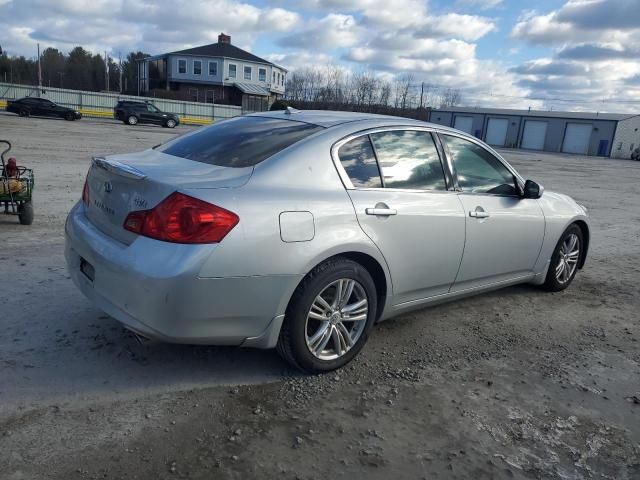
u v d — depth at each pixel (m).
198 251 2.80
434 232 3.86
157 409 2.98
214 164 3.34
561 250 5.37
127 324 2.96
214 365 3.50
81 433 2.72
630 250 7.99
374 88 75.88
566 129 56.22
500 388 3.49
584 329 4.62
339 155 3.50
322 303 3.33
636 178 24.67
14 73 98.88
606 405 3.38
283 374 3.45
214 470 2.53
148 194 2.95
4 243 5.88
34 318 3.95
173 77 63.25
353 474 2.58
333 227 3.27
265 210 3.01
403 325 4.40
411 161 3.90
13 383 3.10
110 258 2.97
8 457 2.51
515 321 4.69
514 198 4.68
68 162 13.81
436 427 3.00
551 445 2.93
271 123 3.88
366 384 3.41
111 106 45.12
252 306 3.01
